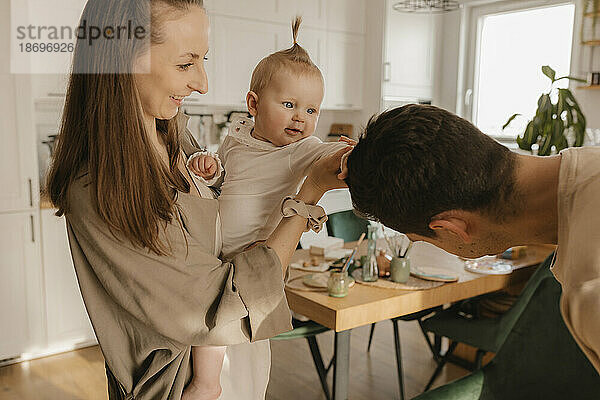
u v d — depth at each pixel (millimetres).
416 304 2082
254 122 1127
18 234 2826
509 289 2727
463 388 1468
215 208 915
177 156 966
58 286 2984
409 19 4672
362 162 819
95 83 800
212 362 968
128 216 795
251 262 887
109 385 991
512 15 4633
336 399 2057
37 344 2936
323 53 4289
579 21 4168
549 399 1554
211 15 3475
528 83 4559
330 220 3180
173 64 796
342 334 2018
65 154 854
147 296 825
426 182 755
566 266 667
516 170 758
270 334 886
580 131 3402
